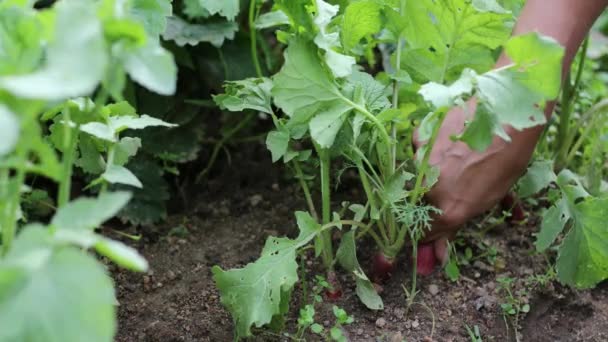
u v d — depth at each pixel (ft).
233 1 4.90
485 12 4.33
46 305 2.26
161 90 2.63
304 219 4.33
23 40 2.77
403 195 4.24
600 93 6.95
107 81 2.63
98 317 2.28
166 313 4.69
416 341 4.52
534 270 5.17
